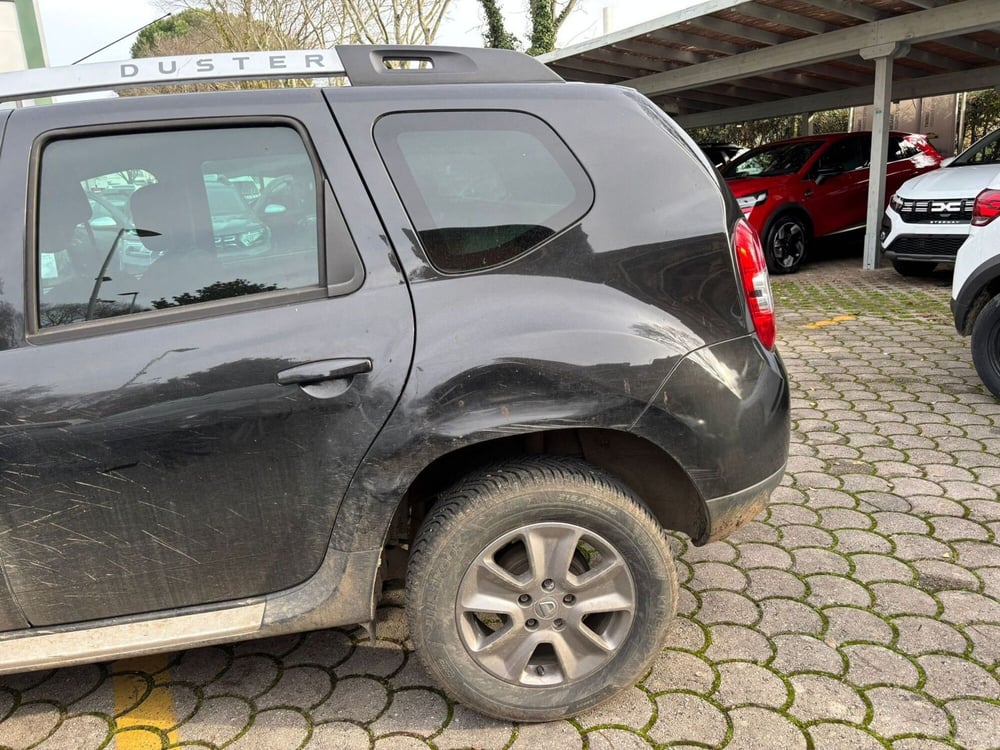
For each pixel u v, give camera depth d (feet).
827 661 7.82
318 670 8.07
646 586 6.79
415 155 6.57
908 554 9.80
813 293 28.60
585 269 6.54
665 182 6.83
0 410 5.88
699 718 7.10
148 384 6.01
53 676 8.15
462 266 6.45
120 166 6.31
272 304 6.27
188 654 8.43
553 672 7.02
